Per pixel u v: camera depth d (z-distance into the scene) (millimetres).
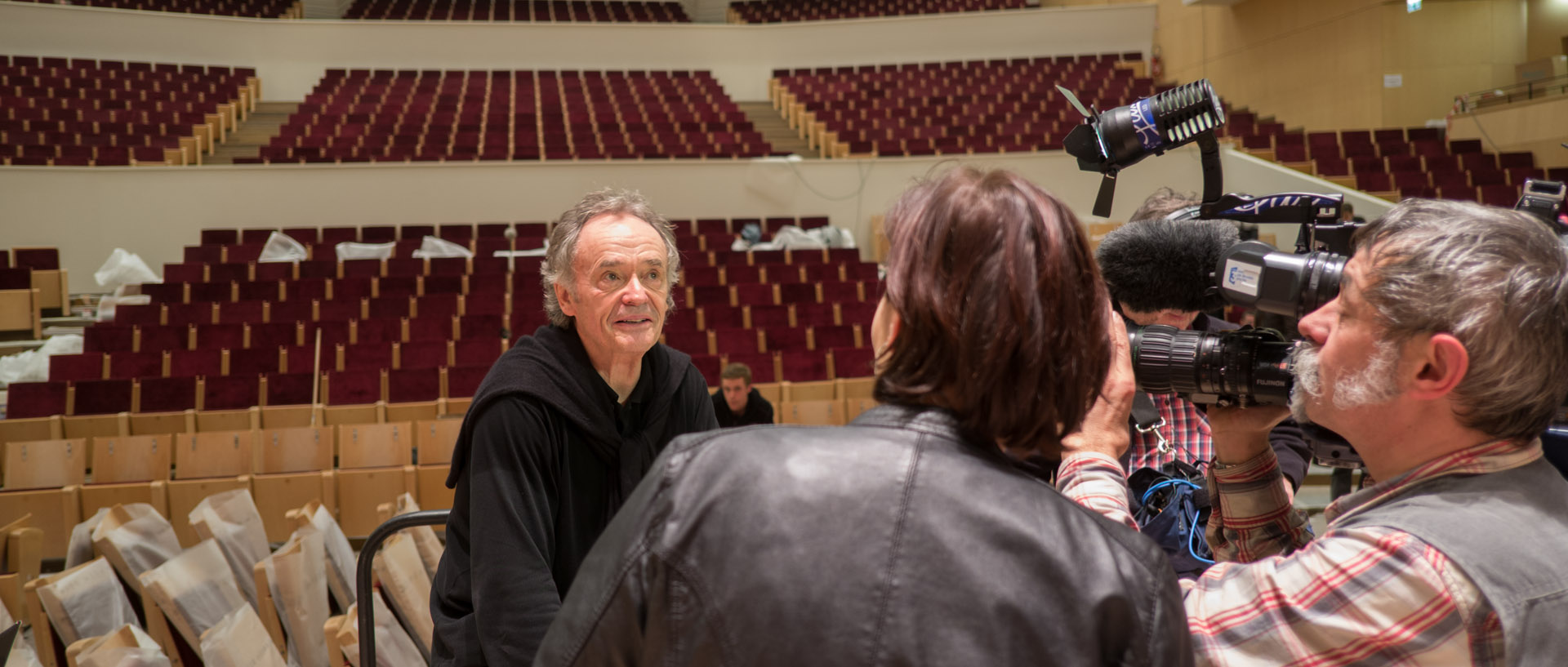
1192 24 12859
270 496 4066
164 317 6488
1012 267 615
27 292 6941
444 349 5949
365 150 9398
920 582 572
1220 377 868
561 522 1167
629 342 1193
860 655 559
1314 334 776
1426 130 9719
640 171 9156
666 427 1292
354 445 4398
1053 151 8914
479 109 11758
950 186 663
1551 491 709
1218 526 992
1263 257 846
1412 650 646
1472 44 10078
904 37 13453
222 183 8617
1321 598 684
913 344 652
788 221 9047
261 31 12555
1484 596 636
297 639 2424
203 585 2457
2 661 1644
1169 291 1088
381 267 7574
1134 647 578
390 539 2543
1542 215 986
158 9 13523
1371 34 10352
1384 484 750
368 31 12773
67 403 5246
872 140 10523
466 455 1175
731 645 579
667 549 611
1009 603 566
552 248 1252
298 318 6566
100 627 2400
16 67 11328
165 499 4008
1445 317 674
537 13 15750
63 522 3949
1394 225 738
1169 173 8953
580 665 629
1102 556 596
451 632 1155
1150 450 1265
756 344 6254
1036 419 627
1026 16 13375
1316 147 9508
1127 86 12344
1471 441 717
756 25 13461
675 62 13398
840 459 621
